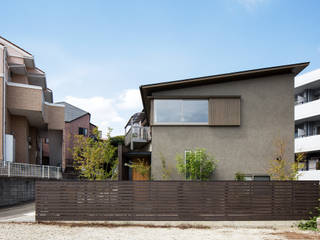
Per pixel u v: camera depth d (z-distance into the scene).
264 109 13.28
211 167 12.38
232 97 13.06
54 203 9.77
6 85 18.88
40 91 19.95
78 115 36.59
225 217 9.86
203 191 9.94
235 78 13.34
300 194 10.14
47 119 23.73
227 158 12.90
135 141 16.70
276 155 12.99
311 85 26.05
